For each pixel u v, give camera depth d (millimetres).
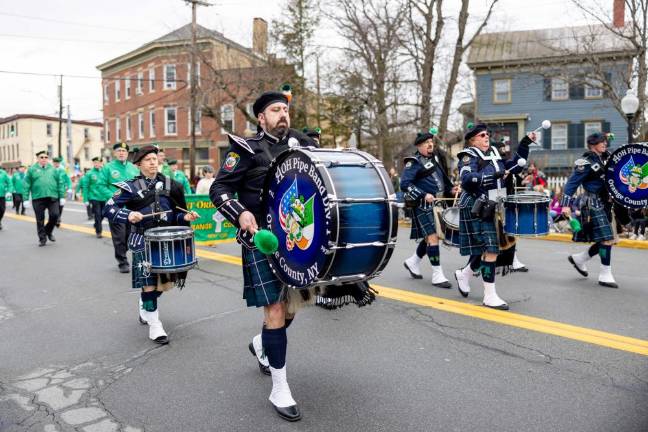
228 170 3475
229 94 25141
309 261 3055
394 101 22641
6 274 8094
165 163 12336
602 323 5129
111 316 5738
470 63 29547
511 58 28953
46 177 10859
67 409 3549
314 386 3820
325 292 3551
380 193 3092
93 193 12414
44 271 8273
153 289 4836
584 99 28531
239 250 9828
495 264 5887
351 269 3094
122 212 4762
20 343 4891
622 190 6230
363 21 21312
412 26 19766
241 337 4922
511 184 5898
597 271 7641
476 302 5934
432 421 3287
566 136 29078
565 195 6590
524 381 3838
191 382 3947
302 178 3088
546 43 28922
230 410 3494
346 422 3303
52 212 11055
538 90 29094
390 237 3111
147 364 4320
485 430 3168
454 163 24531
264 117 3619
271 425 3285
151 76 37312
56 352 4637
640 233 10852
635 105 11883
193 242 4801
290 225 3201
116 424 3332
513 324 5117
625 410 3375
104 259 9227
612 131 28297
